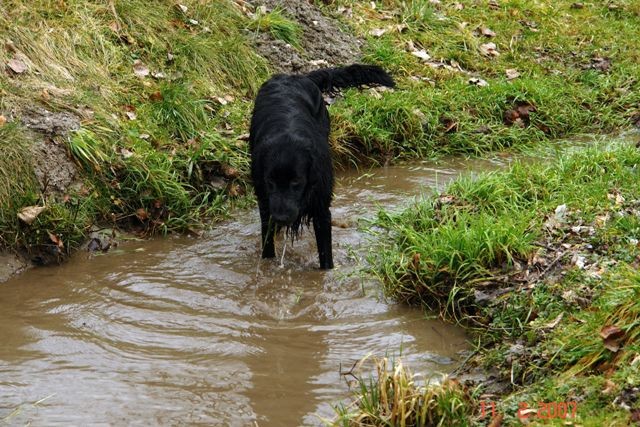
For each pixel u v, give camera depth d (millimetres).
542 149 10000
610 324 5125
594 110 11094
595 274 5988
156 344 6062
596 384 4730
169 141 8734
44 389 5441
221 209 8289
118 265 7293
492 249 6602
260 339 6164
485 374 5574
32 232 7332
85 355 5891
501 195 7703
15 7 9273
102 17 9891
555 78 11586
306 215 7508
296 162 6672
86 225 7645
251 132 7828
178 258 7445
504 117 10625
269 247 7379
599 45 12727
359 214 8297
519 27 12781
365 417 4875
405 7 12562
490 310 6195
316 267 7309
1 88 8180
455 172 9453
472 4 13203
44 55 8883
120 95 9031
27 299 6699
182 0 10680
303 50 11086
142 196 8023
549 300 5941
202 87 9656
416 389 5016
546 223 6934
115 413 5195
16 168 7461
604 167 8102
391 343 6121
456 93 10695
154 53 9820
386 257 7090
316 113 8016
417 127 10008
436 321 6441
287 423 5133
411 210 7867
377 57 11273
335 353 5988
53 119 8070
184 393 5449
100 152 8039
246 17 11109
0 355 5867
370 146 9695
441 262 6672
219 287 6941
